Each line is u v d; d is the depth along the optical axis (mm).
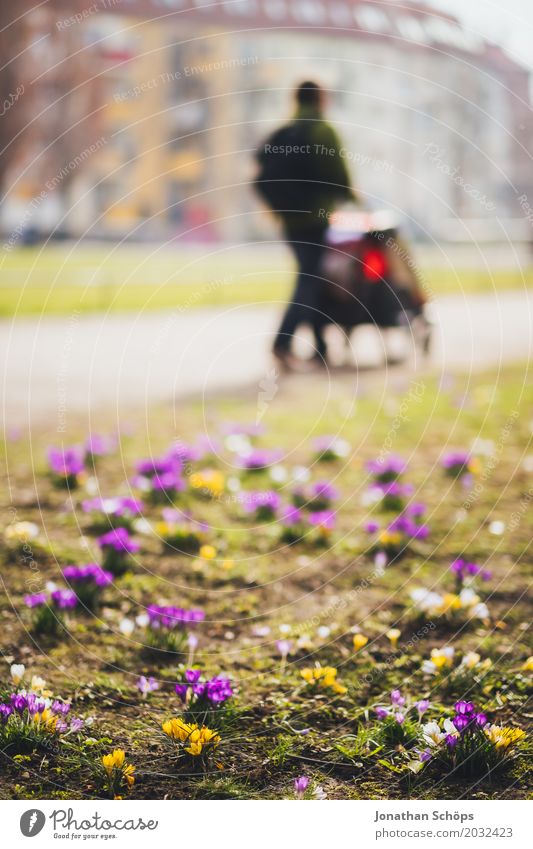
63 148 21281
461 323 11250
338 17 44438
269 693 2623
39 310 10906
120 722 2439
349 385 7273
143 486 4402
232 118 42469
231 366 8062
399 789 2182
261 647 2941
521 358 8719
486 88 32656
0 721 2318
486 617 3100
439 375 7738
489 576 3383
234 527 4094
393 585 3471
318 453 5234
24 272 15461
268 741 2359
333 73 43969
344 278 7605
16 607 3137
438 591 3404
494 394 6930
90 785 2168
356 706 2561
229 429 5574
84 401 6391
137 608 3219
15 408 6129
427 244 27000
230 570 3605
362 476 4895
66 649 2863
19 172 20938
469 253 24344
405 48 42906
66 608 3039
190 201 41562
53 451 4559
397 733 2359
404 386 7238
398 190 40156
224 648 2934
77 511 4207
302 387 7191
